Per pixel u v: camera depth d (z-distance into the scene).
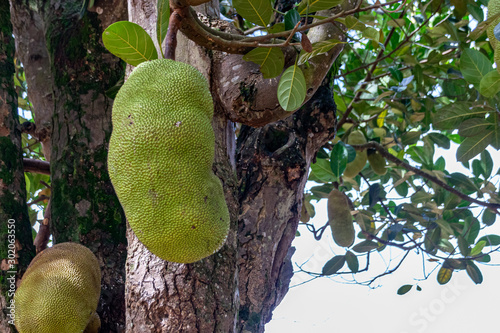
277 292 2.81
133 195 1.89
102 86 2.84
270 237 2.66
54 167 2.78
